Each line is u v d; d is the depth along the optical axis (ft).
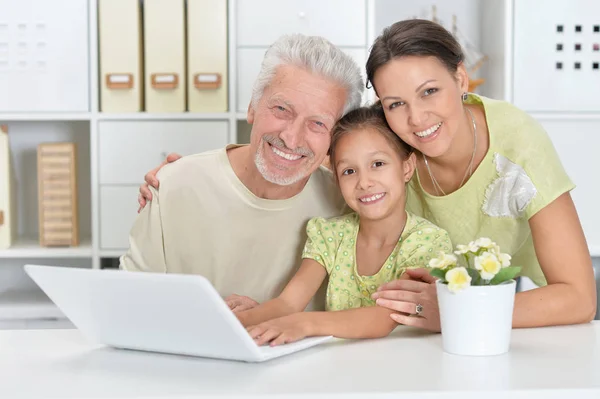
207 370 3.14
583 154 9.11
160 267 5.61
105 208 9.00
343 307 4.94
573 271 4.49
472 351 3.34
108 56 8.87
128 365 3.26
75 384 2.92
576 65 9.07
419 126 4.54
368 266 4.91
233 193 5.35
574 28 9.03
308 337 3.72
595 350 3.45
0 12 8.86
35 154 9.98
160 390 2.81
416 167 5.23
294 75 4.69
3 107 8.92
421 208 5.48
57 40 8.89
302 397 2.72
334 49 4.78
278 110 4.74
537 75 9.04
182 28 8.80
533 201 4.72
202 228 5.46
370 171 4.75
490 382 2.87
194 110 8.91
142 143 8.95
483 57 9.61
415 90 4.48
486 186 4.99
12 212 9.30
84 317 3.51
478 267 3.33
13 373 3.12
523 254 5.36
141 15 9.17
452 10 9.92
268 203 5.29
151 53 8.82
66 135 10.01
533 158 4.80
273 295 5.48
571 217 4.67
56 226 9.05
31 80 8.91
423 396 2.74
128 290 3.13
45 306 8.80
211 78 8.84
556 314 4.14
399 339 3.82
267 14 8.92
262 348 3.39
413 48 4.45
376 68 4.58
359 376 2.99
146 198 5.61
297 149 4.75
